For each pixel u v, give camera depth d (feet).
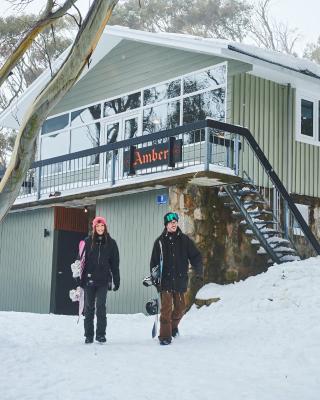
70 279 51.62
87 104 58.90
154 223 42.80
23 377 20.26
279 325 29.27
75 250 52.16
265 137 47.11
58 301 50.72
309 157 50.08
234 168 40.57
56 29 72.79
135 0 112.16
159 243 27.30
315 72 48.57
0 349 24.61
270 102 47.80
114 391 18.29
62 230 51.70
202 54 47.98
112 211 46.42
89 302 26.73
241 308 35.24
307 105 50.70
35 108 16.96
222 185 41.22
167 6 114.42
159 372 20.58
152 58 52.54
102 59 57.62
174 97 50.11
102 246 27.07
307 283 35.45
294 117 49.29
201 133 46.24
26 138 16.94
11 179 16.99
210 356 23.32
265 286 36.78
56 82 17.01
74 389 18.61
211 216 41.63
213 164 39.37
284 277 36.96
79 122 59.57
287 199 41.50
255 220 42.47
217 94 46.24
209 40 43.91
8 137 99.19
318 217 50.14
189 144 47.01
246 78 46.39
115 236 45.70
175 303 27.48
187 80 49.08
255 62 43.37
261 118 46.96
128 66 54.85
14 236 55.72
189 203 40.78
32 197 52.70
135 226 44.24
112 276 27.25
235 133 40.24
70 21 73.92
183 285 27.22
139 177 42.83
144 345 25.84
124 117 54.60
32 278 52.90
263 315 32.07
